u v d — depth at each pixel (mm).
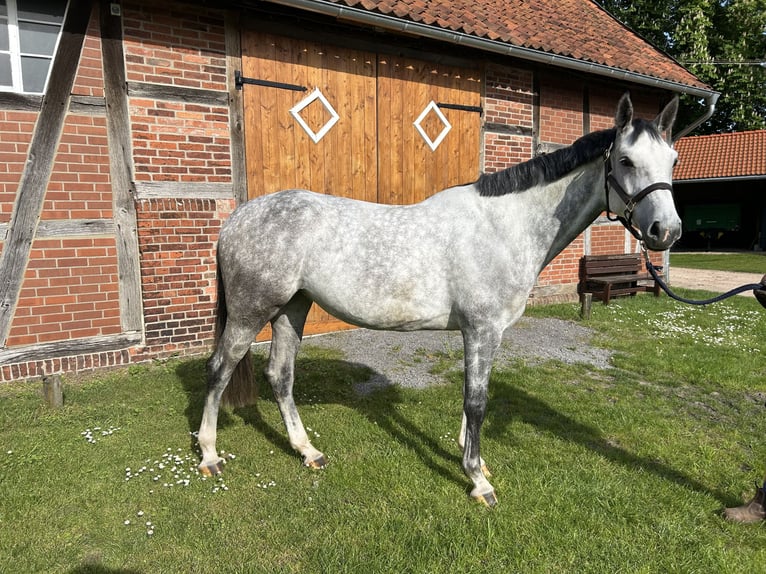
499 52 6004
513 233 2635
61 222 4328
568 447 3303
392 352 5289
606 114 8062
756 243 20750
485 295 2586
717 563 2227
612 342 5879
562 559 2240
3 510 2518
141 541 2314
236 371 3070
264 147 5262
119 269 4598
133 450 3162
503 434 3480
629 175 2363
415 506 2592
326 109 5594
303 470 2961
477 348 2641
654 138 2332
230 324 2854
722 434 3568
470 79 6578
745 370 4922
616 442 3432
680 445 3359
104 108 4422
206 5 4777
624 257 8461
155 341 4805
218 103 4941
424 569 2131
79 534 2361
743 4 19406
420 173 6383
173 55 4668
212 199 4996
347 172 5844
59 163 4281
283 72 5277
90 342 4512
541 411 3896
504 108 6926
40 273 4285
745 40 20594
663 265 9852
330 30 5480
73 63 4262
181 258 4859
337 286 2705
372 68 5840
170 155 4746
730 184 21062
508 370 4848
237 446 3248
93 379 4355
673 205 2273
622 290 8367
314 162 5602
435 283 2645
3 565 2145
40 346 4309
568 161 2590
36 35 4207
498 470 2977
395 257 2645
